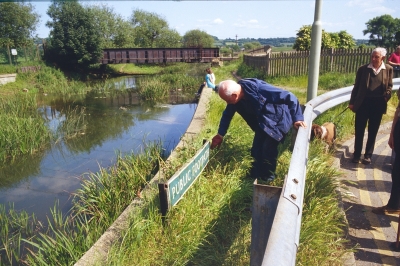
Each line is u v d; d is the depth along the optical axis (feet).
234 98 13.41
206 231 11.04
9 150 27.84
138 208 12.01
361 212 12.85
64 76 92.73
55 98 64.18
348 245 10.69
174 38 207.00
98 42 104.83
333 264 9.36
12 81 73.67
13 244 14.78
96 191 16.96
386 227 11.82
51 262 11.74
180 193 11.60
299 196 7.01
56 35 99.04
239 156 16.19
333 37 74.02
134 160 19.30
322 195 12.23
